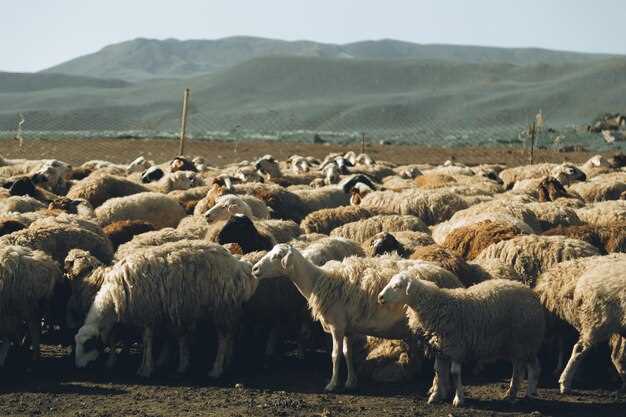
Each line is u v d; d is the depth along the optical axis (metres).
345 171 33.69
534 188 25.61
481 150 83.50
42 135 107.19
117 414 10.78
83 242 15.45
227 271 13.02
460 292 11.45
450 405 11.34
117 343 14.41
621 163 40.28
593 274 11.73
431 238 16.45
